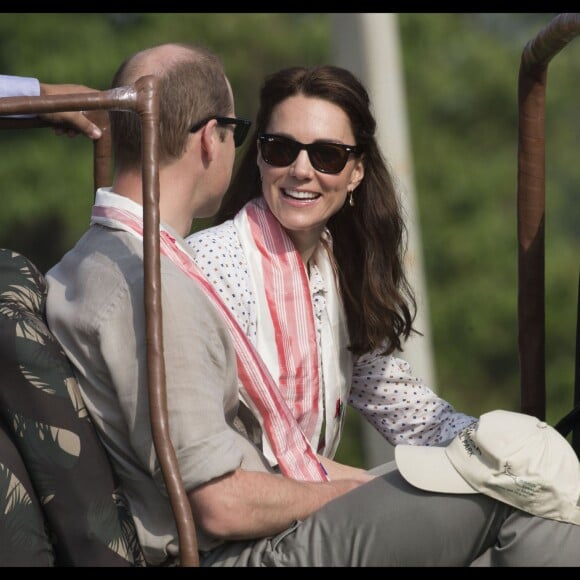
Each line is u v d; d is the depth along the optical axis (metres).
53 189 49.91
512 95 61.03
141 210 9.54
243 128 10.15
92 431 9.24
